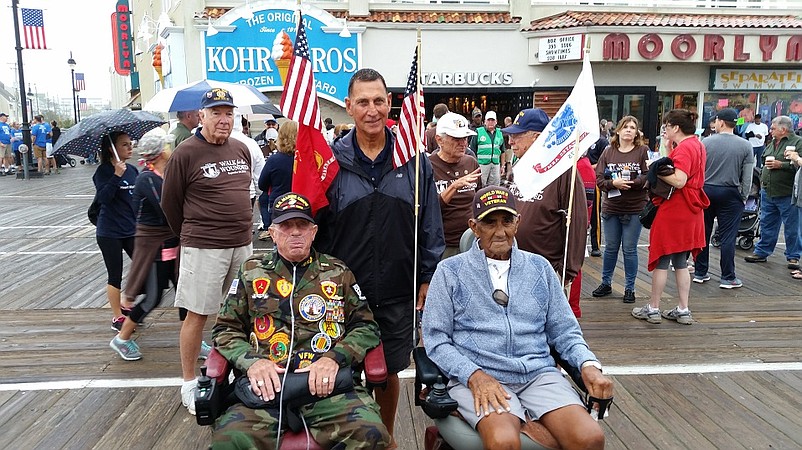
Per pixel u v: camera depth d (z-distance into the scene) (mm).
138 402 3758
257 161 7703
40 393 3869
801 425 3502
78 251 7969
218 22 13164
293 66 2742
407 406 3768
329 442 2482
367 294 2891
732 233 6145
